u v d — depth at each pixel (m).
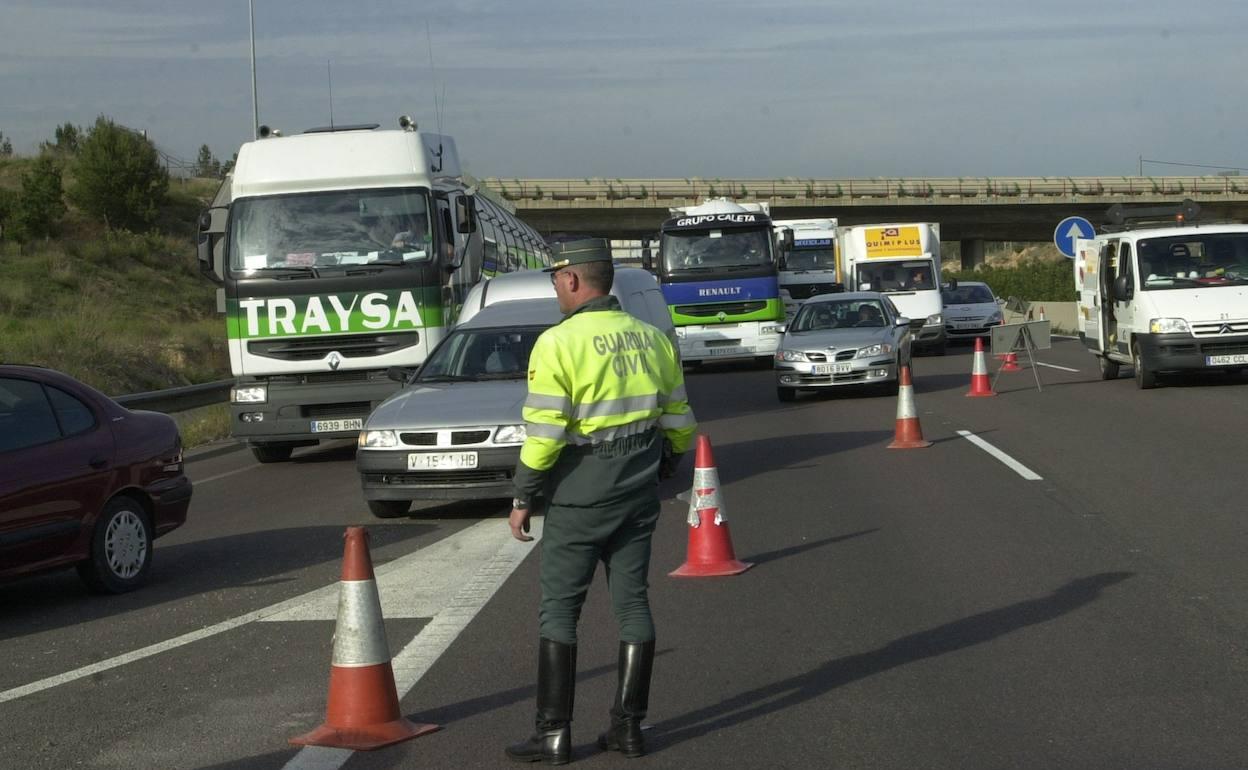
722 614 7.50
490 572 8.98
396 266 15.89
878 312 22.52
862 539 9.58
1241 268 20.31
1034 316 49.50
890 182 69.88
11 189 57.12
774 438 16.52
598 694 6.11
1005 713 5.54
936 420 17.59
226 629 7.81
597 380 5.14
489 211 22.36
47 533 8.53
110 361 29.53
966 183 69.88
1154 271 20.55
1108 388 21.25
